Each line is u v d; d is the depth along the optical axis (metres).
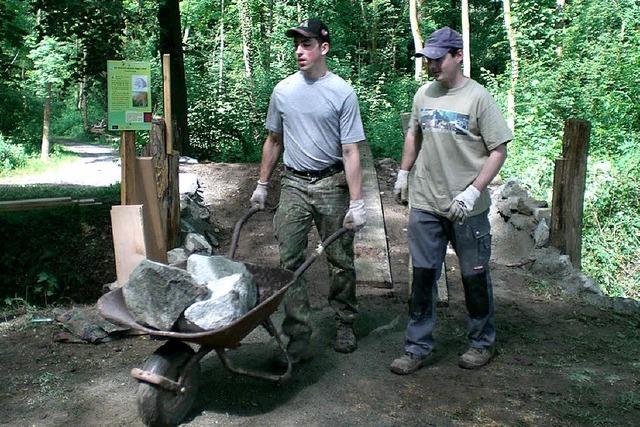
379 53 25.89
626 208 9.93
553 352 4.62
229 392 3.87
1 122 23.92
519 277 6.38
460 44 3.89
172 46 13.55
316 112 3.92
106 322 4.79
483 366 4.32
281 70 16.45
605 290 8.88
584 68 13.61
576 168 6.57
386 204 8.94
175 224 6.48
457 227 4.08
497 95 15.26
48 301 6.89
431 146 4.05
